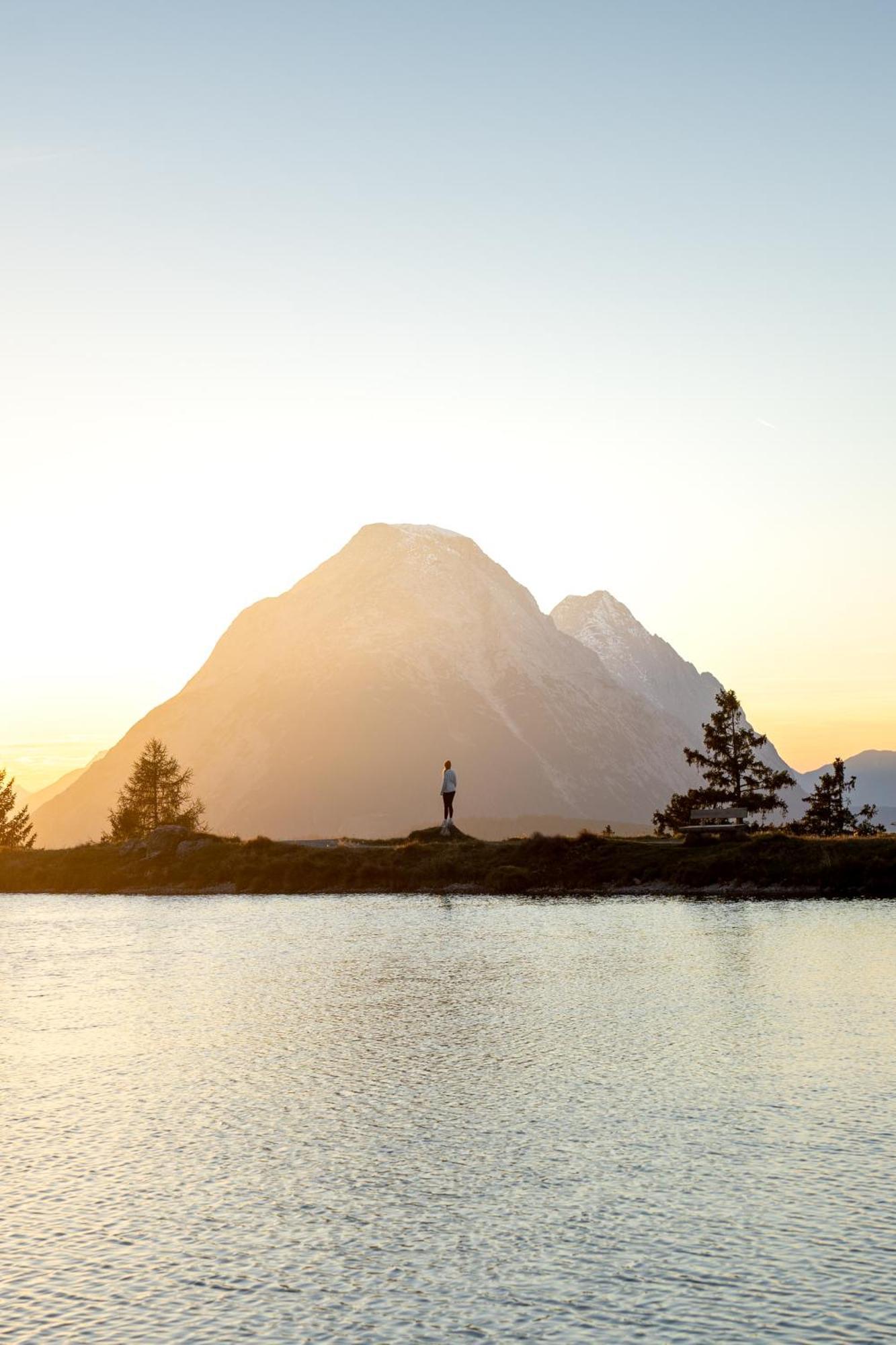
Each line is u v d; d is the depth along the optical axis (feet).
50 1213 60.64
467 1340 46.39
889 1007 107.14
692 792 342.23
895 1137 68.59
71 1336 47.44
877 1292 49.29
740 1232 55.77
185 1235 57.41
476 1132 72.59
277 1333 47.37
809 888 221.05
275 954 157.79
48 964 154.40
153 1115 77.87
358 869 264.93
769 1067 85.66
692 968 133.49
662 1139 69.72
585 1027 102.73
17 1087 86.17
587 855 253.44
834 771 340.80
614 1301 49.21
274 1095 82.38
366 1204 60.90
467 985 127.95
